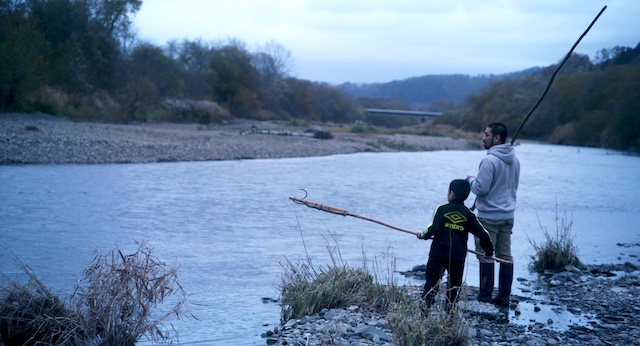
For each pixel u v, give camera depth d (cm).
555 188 2239
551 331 627
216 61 6506
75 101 3691
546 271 930
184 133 3306
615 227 1388
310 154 3178
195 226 1191
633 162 3838
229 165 2438
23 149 2177
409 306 570
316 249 1024
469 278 873
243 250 998
